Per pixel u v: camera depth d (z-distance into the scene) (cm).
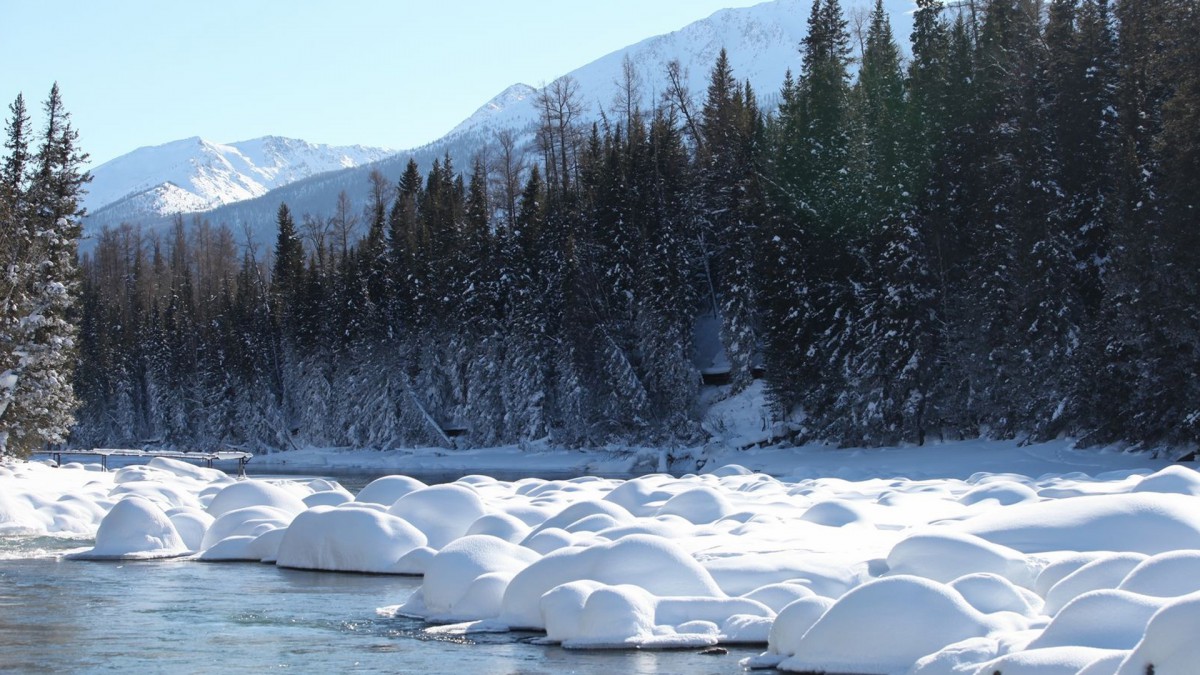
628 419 5788
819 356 5131
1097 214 4356
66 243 4912
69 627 1438
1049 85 4622
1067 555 1238
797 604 1196
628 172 6488
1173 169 3766
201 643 1339
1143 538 1358
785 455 5081
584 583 1358
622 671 1162
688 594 1371
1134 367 3841
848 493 2492
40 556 2144
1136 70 4234
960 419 4712
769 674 1134
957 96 4994
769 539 1684
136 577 1861
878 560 1420
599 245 6250
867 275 5041
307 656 1266
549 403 6341
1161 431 3797
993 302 4547
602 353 5962
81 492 2883
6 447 4275
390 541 1928
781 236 5278
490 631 1388
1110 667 816
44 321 4503
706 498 2080
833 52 6281
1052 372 4222
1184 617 764
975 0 6500
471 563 1533
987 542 1327
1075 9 4656
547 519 1925
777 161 5475
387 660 1241
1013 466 3966
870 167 5141
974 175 4928
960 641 1055
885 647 1085
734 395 5881
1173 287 3709
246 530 2181
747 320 5847
